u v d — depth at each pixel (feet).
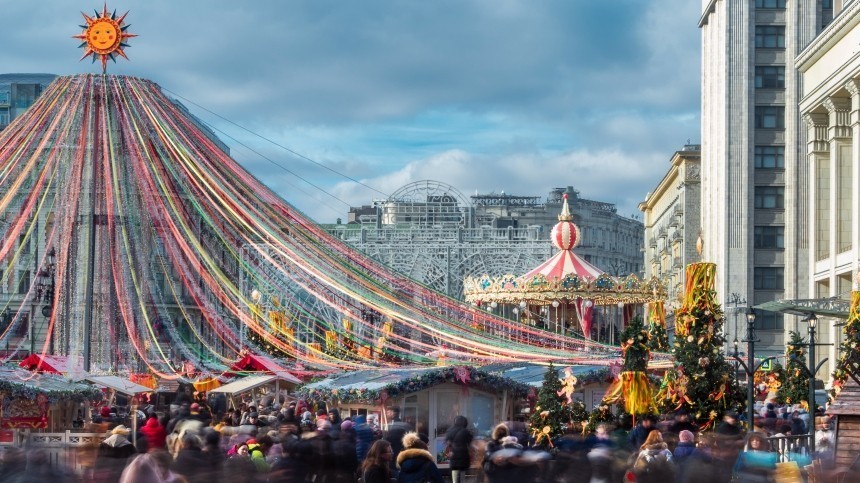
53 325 130.82
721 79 328.29
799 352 147.95
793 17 319.27
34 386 112.47
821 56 236.84
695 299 108.06
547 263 189.26
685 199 412.77
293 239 131.54
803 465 81.66
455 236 327.06
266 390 156.25
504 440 79.15
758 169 321.32
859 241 215.92
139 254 130.00
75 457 79.00
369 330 147.02
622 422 105.09
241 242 131.85
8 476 64.95
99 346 130.62
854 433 86.79
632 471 75.05
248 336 153.99
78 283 130.82
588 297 179.93
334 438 78.28
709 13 347.36
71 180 128.57
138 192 128.98
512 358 129.08
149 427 88.12
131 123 128.88
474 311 136.36
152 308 134.72
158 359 134.10
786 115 318.65
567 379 107.14
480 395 118.21
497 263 323.37
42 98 130.21
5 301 148.25
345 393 117.08
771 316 317.63
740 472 71.82
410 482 72.08
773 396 134.00
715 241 333.42
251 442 85.66
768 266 319.68
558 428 104.68
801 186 311.88
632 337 105.29
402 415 115.85
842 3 249.75
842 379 122.93
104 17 132.26
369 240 328.49
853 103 220.64
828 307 135.54
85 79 130.00
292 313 143.54
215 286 131.95
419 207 344.28
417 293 134.00
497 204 636.07
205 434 71.92
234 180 131.13
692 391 106.42
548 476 76.54
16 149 127.54
